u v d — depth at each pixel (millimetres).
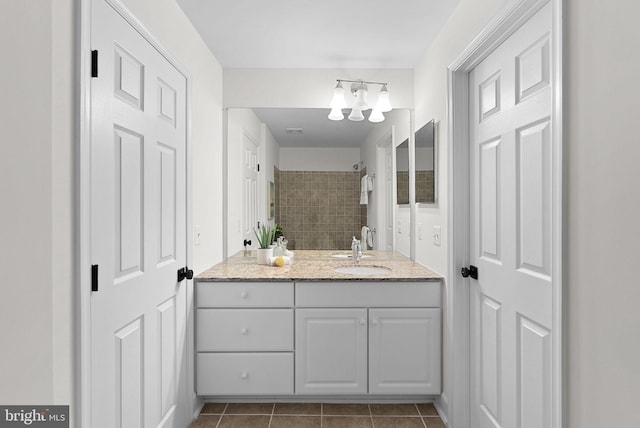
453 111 2139
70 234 1169
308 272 2547
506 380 1740
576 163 1145
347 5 2082
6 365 932
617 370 992
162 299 1859
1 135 911
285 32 2389
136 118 1585
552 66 1284
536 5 1425
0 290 913
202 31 2359
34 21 1015
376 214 3006
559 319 1212
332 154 3006
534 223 1504
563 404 1196
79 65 1192
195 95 2318
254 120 2975
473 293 2096
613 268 1002
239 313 2365
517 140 1633
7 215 931
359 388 2383
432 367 2375
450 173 2154
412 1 2037
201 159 2436
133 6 1571
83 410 1202
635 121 930
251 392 2369
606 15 1021
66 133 1150
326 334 2377
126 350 1524
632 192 940
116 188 1444
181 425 2119
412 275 2412
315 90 2984
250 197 2980
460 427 2152
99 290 1324
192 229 2229
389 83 3002
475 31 1846
